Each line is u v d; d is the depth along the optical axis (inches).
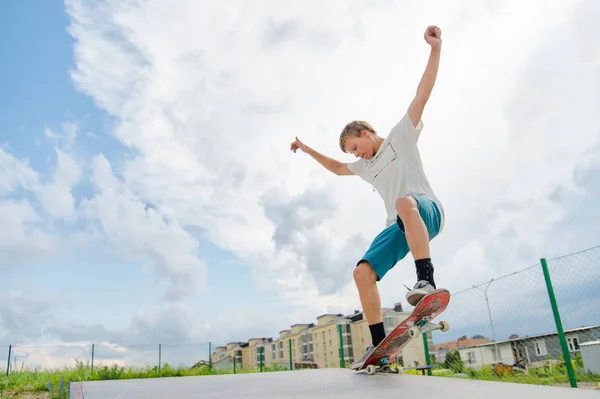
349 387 56.3
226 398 49.6
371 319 84.0
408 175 87.4
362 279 85.4
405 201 79.7
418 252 76.4
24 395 430.6
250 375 88.3
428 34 82.9
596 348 324.2
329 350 2004.2
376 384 58.4
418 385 54.7
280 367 597.0
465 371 339.6
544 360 281.0
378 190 96.4
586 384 254.1
